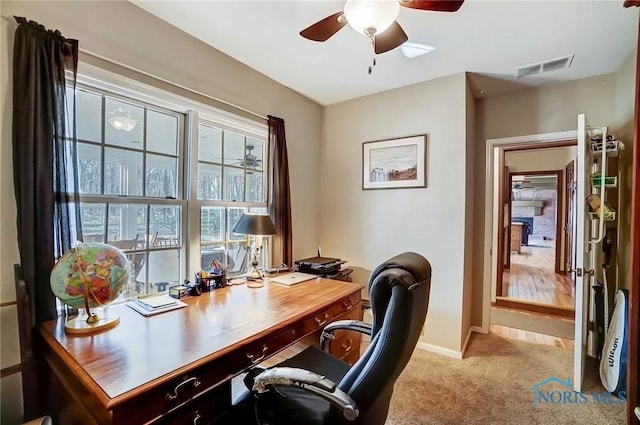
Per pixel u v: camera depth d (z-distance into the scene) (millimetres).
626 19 1823
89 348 1155
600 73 2570
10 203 1345
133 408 907
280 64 2473
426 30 1962
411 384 2145
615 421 1765
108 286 1354
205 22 1925
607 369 2084
